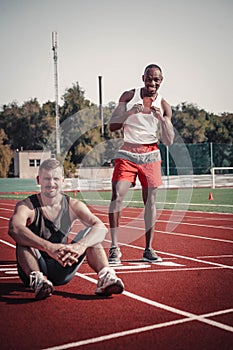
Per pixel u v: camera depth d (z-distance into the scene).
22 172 39.25
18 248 4.07
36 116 51.84
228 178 29.36
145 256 5.71
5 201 21.69
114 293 4.03
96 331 3.17
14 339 3.05
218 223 9.88
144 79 5.46
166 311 3.61
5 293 4.22
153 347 2.88
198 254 6.20
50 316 3.52
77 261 3.99
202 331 3.15
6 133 51.94
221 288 4.34
